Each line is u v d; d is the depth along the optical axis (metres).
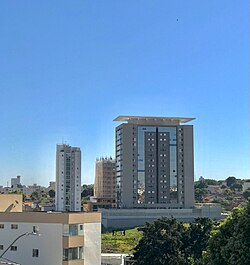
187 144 178.25
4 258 51.03
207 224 66.00
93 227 57.03
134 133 175.25
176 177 176.50
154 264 60.56
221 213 172.25
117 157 181.00
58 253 54.00
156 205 173.00
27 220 55.47
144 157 175.12
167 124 178.38
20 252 55.38
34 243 54.91
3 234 56.22
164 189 175.12
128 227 149.88
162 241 61.78
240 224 42.59
